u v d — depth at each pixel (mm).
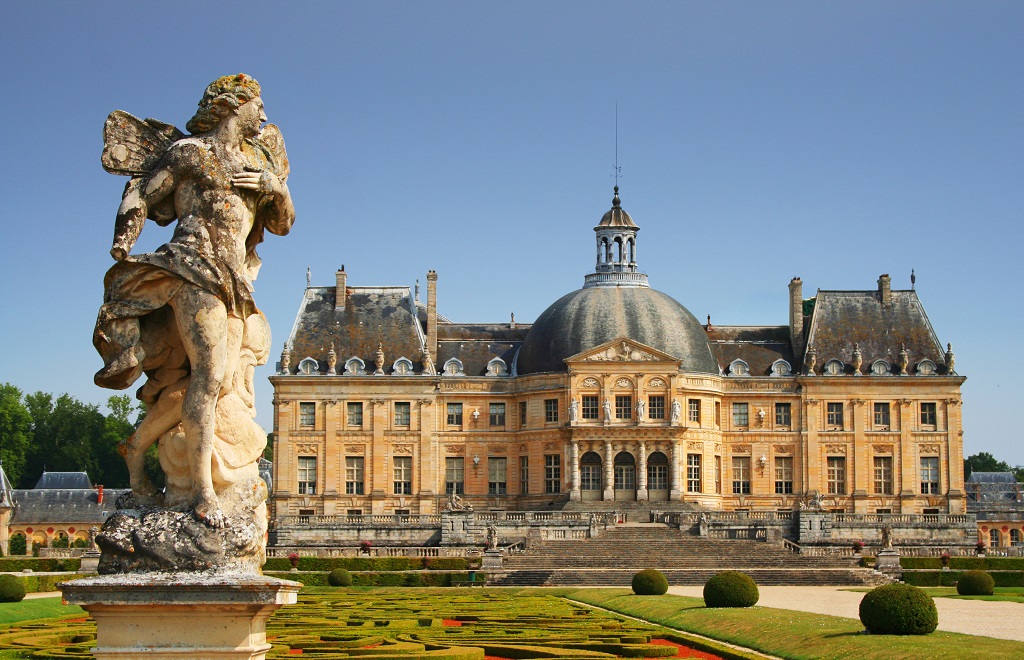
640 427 128875
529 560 102750
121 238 12289
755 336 141750
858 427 134375
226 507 12898
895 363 135500
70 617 54188
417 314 142125
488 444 134250
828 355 136250
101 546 12359
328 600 69812
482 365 137375
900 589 44812
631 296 134750
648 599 70812
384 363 133875
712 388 133000
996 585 94062
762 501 134125
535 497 131500
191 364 12445
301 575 92562
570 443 129500
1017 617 56188
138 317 12555
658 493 129375
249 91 12797
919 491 133750
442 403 134625
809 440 134500
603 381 130250
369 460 132750
